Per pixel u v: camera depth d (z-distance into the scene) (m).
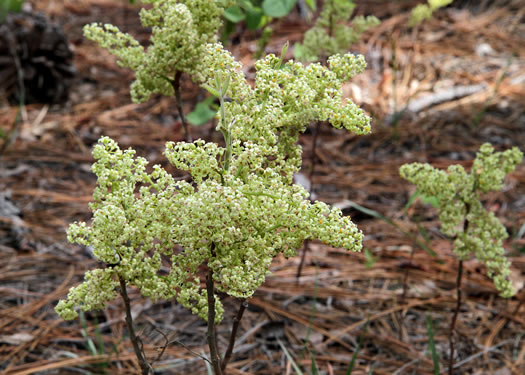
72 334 2.95
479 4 7.11
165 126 4.94
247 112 1.55
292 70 1.57
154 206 1.53
